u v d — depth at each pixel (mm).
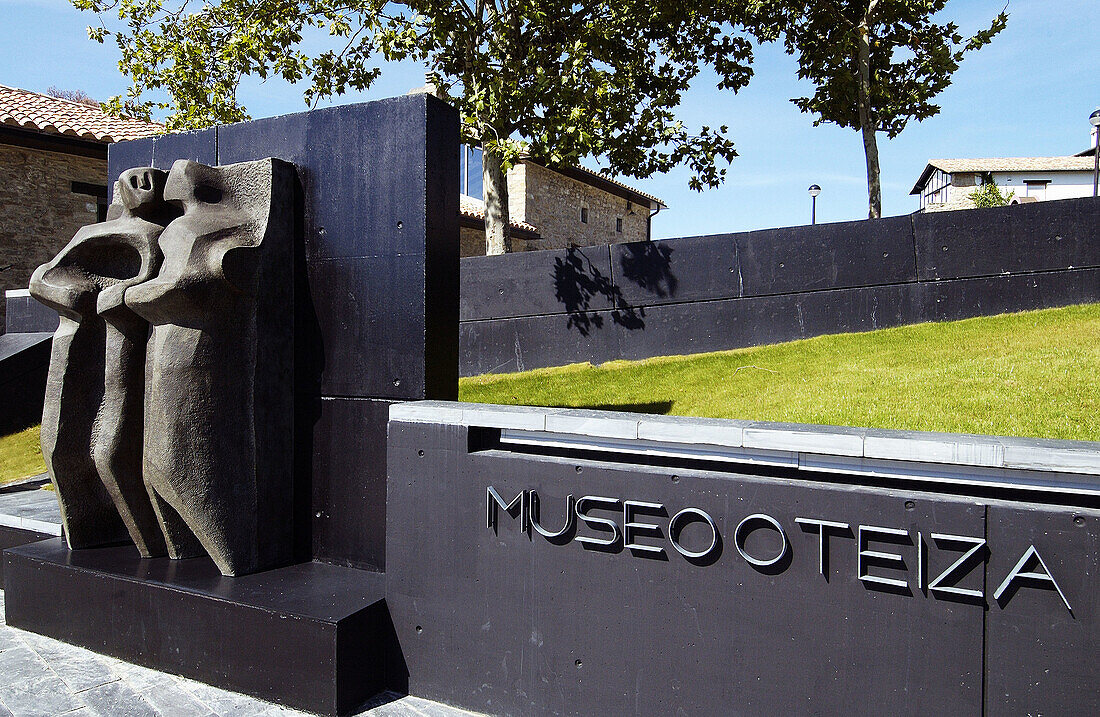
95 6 13031
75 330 4824
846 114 13602
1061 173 50531
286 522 4777
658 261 10492
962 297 9438
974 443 2701
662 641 3295
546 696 3568
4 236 15156
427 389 4406
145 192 4641
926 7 12328
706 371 8992
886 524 2854
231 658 4000
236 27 13367
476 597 3744
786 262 10000
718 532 3166
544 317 11164
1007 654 2688
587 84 11742
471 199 24203
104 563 4672
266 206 4652
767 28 13273
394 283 4488
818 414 6355
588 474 3449
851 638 2924
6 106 15422
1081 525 2578
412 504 3922
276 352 4699
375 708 3785
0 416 10297
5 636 4750
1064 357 6867
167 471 4238
